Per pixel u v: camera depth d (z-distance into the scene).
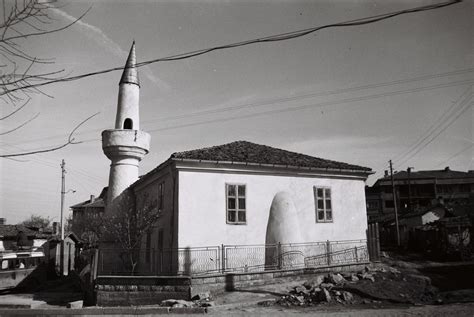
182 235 17.81
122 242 21.97
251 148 23.41
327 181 21.98
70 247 36.06
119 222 22.84
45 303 18.61
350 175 22.59
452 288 16.00
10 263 29.81
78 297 20.09
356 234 22.09
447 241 28.98
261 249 19.30
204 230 18.30
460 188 65.94
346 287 14.48
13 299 20.52
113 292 15.83
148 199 23.41
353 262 20.97
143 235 23.97
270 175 20.47
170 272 18.03
